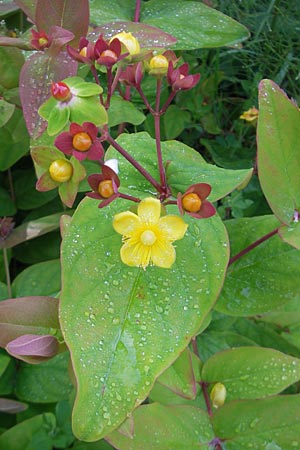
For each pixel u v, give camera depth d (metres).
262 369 0.24
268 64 0.40
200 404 0.25
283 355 0.24
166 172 0.22
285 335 0.32
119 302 0.19
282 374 0.24
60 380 0.28
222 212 0.34
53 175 0.19
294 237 0.21
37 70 0.23
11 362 0.29
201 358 0.29
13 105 0.27
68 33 0.23
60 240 0.34
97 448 0.27
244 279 0.26
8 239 0.29
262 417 0.23
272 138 0.21
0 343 0.21
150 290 0.19
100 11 0.32
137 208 0.19
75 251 0.19
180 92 0.38
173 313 0.19
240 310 0.25
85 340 0.18
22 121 0.30
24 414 0.29
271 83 0.21
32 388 0.28
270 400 0.23
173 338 0.18
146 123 0.35
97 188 0.18
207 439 0.23
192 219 0.20
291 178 0.22
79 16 0.24
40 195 0.34
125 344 0.18
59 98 0.18
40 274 0.29
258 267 0.26
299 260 0.26
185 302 0.19
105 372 0.18
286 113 0.21
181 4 0.32
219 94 0.43
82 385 0.17
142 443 0.22
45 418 0.26
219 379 0.25
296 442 0.23
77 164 0.19
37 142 0.24
